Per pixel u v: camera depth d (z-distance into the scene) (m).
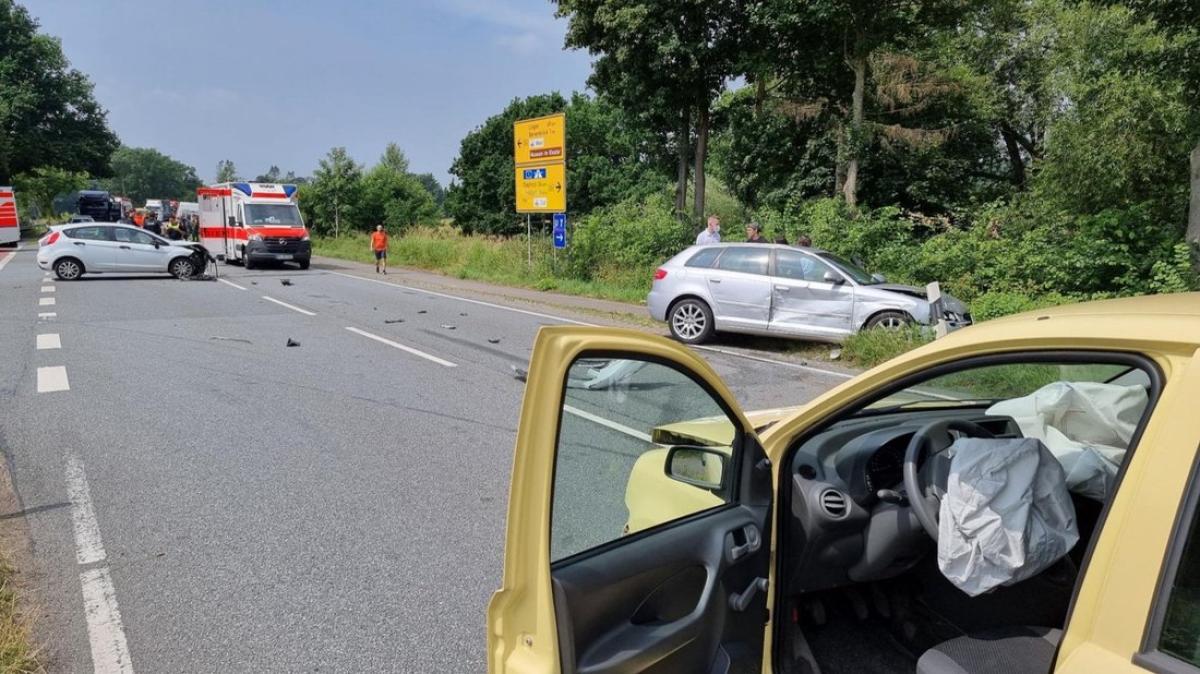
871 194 24.22
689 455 2.05
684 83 23.41
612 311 15.45
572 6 22.50
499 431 6.59
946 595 2.46
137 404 7.30
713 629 1.90
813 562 2.31
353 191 43.59
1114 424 2.26
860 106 20.38
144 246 20.69
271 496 5.02
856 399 2.14
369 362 9.64
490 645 1.60
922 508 2.21
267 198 25.73
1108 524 1.37
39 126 52.88
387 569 4.03
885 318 10.38
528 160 21.16
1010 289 14.06
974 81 23.59
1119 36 18.17
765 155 25.36
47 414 6.89
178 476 5.37
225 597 3.73
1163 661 1.22
